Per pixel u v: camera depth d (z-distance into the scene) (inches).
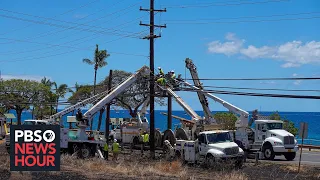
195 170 1088.8
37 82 2871.6
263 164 1205.7
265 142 1380.4
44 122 1376.7
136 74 1514.5
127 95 1517.0
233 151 1139.9
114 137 1844.2
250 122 1485.0
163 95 1514.5
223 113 2041.1
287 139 1346.0
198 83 1470.2
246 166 1155.3
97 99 1519.4
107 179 829.2
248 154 1417.3
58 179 813.2
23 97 2807.6
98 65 2479.1
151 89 1457.9
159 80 1485.0
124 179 832.9
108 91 1541.6
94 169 978.1
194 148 1215.6
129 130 1695.4
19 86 2775.6
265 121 1418.6
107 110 1648.6
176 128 1466.5
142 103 1900.8
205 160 1159.6
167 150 1354.6
